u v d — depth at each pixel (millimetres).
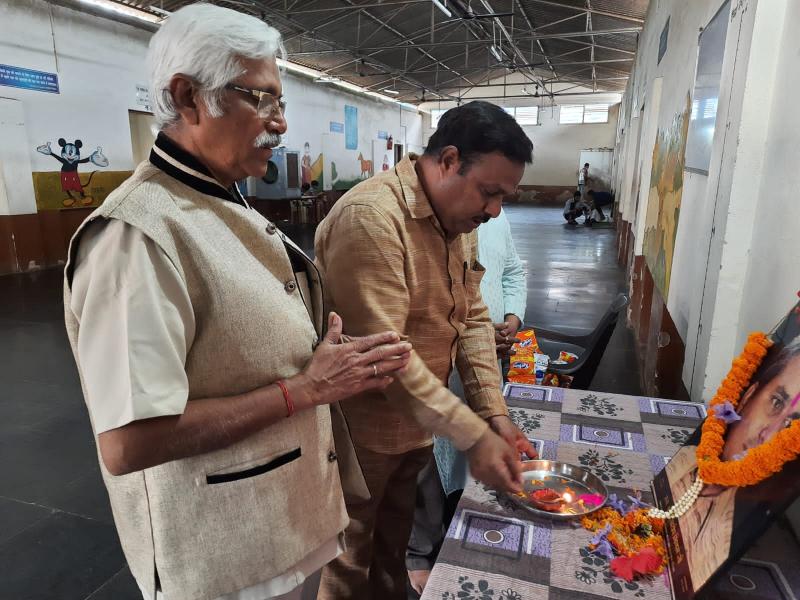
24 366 3701
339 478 1027
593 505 1006
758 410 851
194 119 758
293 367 858
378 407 1237
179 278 726
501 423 1211
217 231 798
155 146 793
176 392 703
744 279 1519
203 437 749
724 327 1563
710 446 884
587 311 5184
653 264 3650
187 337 754
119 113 8117
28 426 2842
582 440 1271
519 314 2086
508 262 2105
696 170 2170
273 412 805
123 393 670
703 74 2189
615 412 1417
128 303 679
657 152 3887
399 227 1074
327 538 979
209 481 812
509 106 19547
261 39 738
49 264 7371
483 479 969
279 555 878
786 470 683
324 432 977
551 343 2789
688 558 792
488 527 968
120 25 8000
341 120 15078
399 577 1505
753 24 1408
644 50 6699
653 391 2873
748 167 1465
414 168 1119
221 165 800
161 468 810
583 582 836
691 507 868
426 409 968
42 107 7090
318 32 10695
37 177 7121
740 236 1502
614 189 14578
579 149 19078
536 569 865
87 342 694
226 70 719
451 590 822
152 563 831
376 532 1460
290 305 871
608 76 15820
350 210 1061
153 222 715
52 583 1765
